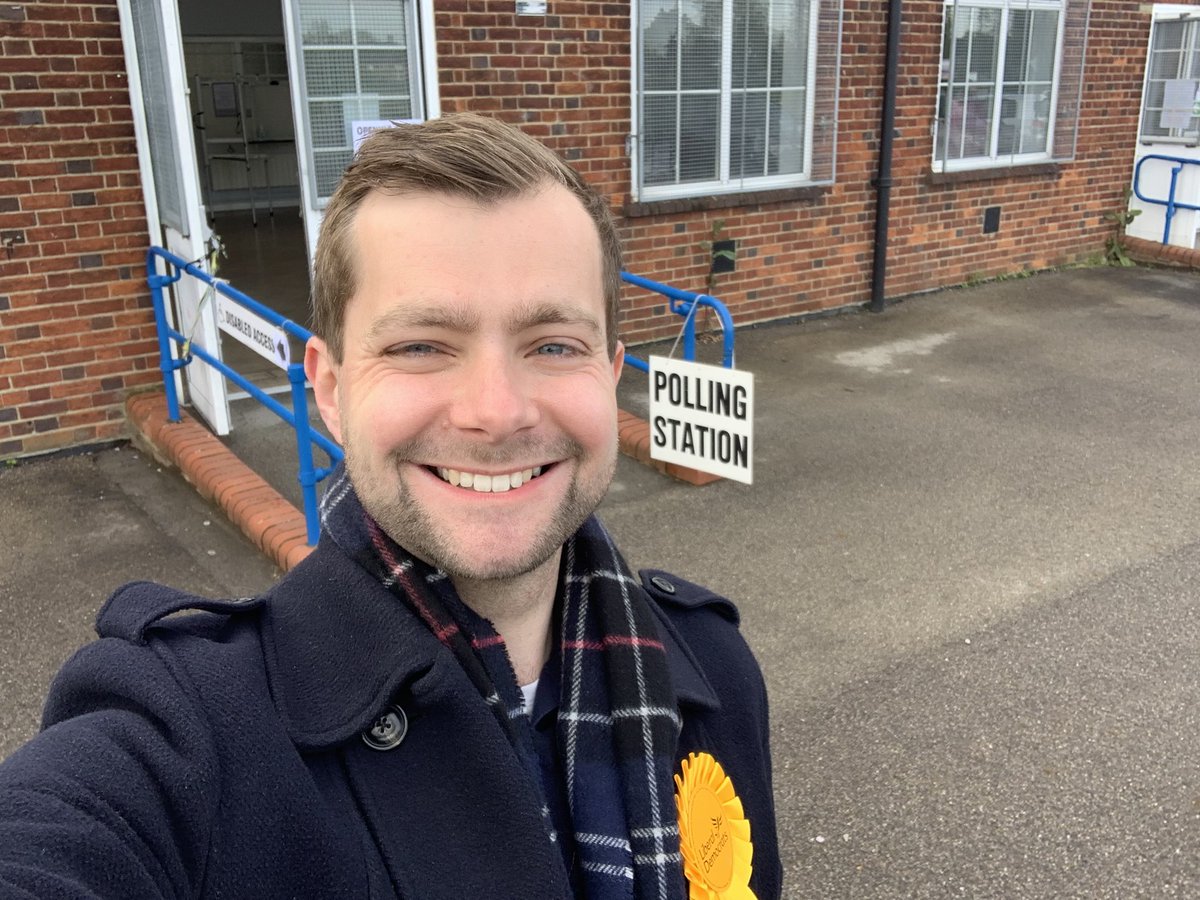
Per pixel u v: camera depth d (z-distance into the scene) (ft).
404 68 17.79
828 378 20.79
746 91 22.31
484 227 2.71
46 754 2.33
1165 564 12.90
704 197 22.17
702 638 3.81
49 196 15.42
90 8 15.11
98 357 16.39
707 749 3.46
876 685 10.29
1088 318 25.31
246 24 38.99
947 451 16.87
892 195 25.59
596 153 20.54
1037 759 9.17
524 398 2.78
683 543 13.53
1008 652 10.89
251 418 17.19
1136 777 8.94
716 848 3.26
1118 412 18.78
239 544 13.32
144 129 15.89
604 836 2.90
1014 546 13.42
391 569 2.85
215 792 2.38
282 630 2.82
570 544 3.25
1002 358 22.15
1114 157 30.22
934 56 25.00
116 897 2.14
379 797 2.61
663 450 14.01
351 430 2.84
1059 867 7.94
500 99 19.06
